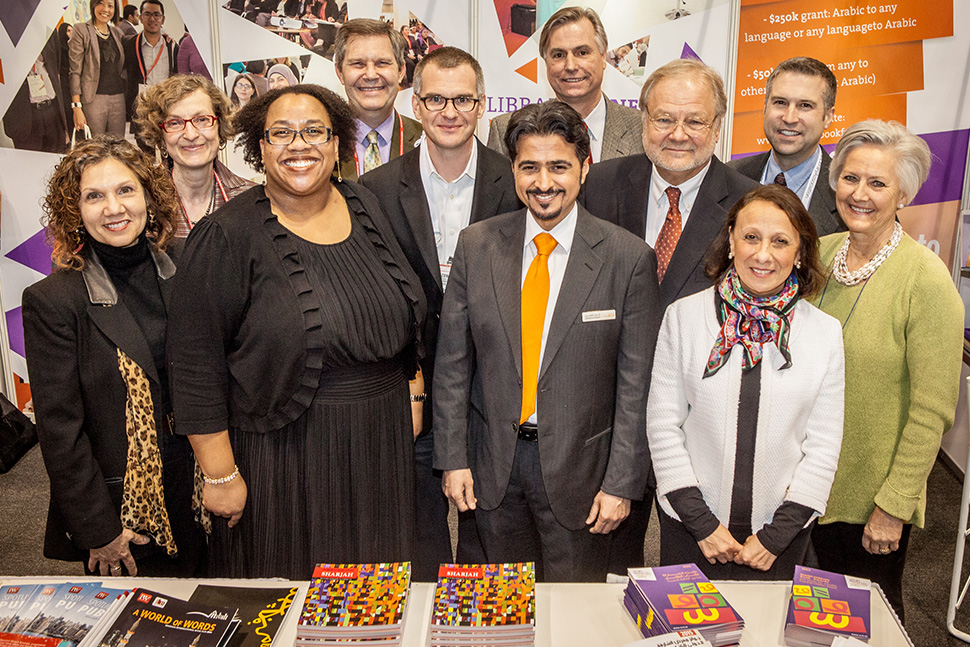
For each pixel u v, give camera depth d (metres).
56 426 1.63
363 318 1.63
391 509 1.77
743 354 1.58
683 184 2.01
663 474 1.68
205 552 1.97
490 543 1.90
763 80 3.61
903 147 1.68
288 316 1.56
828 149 3.71
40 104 3.68
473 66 2.11
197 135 2.56
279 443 1.64
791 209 1.50
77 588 1.33
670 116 1.88
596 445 1.80
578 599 1.35
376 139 2.84
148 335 1.75
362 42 2.65
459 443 1.87
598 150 2.83
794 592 1.29
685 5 3.54
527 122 1.63
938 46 3.51
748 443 1.59
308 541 1.68
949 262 3.80
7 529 3.03
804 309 1.62
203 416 1.59
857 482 1.83
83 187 1.66
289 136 1.54
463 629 1.17
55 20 3.57
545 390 1.74
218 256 1.55
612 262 1.75
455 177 2.21
